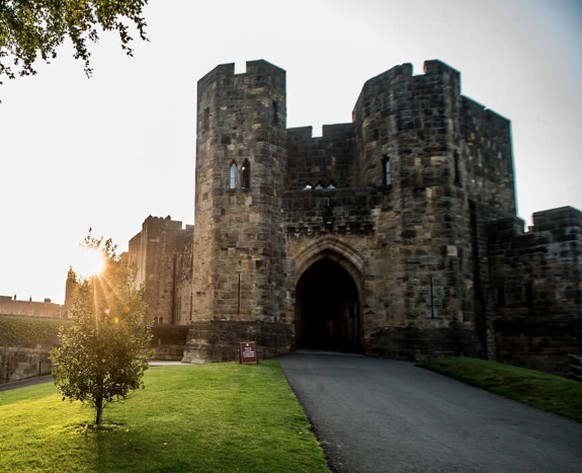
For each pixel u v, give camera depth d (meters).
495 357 26.02
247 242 25.33
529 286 25.52
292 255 26.55
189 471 7.72
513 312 25.91
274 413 11.16
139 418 10.59
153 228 48.28
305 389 14.80
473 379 16.97
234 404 11.91
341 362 21.97
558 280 24.67
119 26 11.36
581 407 12.70
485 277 26.62
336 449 9.37
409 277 24.45
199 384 14.66
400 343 23.92
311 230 26.58
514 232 26.31
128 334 10.10
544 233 25.36
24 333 28.17
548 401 13.53
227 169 26.22
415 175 25.25
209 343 24.11
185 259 44.41
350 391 14.77
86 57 11.77
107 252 10.41
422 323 23.75
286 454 8.56
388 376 17.94
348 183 31.16
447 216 24.62
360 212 26.44
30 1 11.04
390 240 25.61
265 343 24.33
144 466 7.88
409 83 26.09
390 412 12.33
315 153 31.88
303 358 23.42
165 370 18.42
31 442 8.96
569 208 24.73
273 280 25.55
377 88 27.39
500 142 32.19
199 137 27.98
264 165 26.06
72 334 10.05
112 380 9.97
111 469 7.75
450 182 25.00
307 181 31.64
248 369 18.14
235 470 7.80
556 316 24.48
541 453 9.55
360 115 29.31
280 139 27.12
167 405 11.77
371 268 26.08
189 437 9.27
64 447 8.66
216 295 24.98
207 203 26.41
